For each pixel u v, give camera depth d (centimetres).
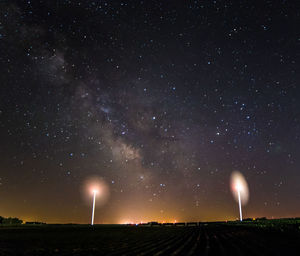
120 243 1720
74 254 1267
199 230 2909
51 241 1880
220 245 1465
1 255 1271
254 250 1230
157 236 2245
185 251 1287
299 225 2345
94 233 2700
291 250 1189
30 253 1320
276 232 2066
